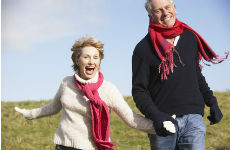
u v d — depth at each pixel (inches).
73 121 119.3
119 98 121.0
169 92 119.1
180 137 120.1
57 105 132.1
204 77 133.2
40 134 329.1
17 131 332.2
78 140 117.3
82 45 119.6
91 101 116.5
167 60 119.4
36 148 283.4
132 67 126.0
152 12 124.9
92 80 119.4
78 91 121.7
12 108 404.5
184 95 118.6
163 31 123.0
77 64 123.0
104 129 119.6
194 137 116.6
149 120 117.3
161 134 112.0
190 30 130.5
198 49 133.8
